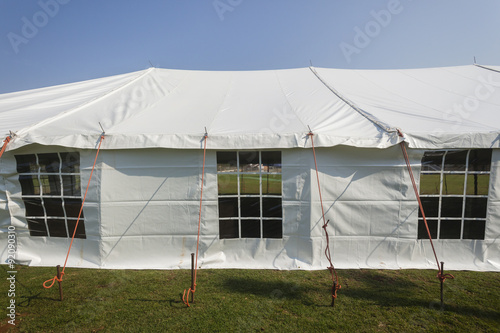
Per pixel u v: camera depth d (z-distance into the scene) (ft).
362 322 10.77
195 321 10.84
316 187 14.58
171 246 15.46
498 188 14.32
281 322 10.78
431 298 12.26
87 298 12.38
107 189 14.80
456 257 15.03
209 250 15.40
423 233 14.98
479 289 12.90
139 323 10.74
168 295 12.59
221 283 13.58
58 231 15.67
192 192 15.02
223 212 15.21
